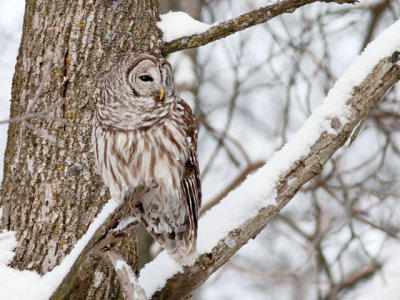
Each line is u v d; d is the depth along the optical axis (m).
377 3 19.67
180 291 8.66
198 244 8.60
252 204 8.70
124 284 7.52
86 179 9.49
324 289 15.60
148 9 10.23
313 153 8.70
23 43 10.13
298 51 18.42
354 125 8.82
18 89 9.95
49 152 9.52
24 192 9.48
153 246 16.11
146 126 9.06
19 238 9.33
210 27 10.16
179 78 18.41
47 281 8.60
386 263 16.05
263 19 10.06
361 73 8.93
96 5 9.90
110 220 7.70
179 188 9.38
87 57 9.75
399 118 17.81
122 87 9.05
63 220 9.32
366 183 17.56
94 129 9.29
